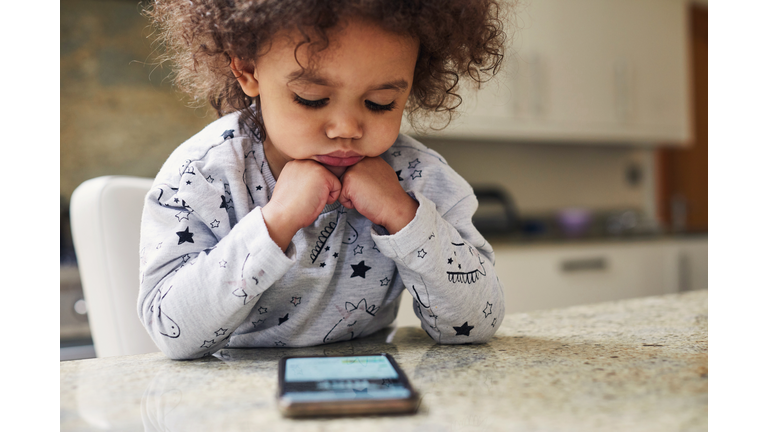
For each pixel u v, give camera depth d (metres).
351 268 0.70
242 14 0.54
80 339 1.82
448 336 0.65
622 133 2.70
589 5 2.60
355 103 0.55
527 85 2.45
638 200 3.20
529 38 2.46
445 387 0.45
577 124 2.58
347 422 0.38
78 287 1.82
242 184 0.65
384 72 0.53
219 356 0.61
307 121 0.56
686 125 2.86
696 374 0.48
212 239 0.63
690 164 3.24
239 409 0.41
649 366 0.51
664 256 2.50
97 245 0.93
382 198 0.62
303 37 0.50
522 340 0.65
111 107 2.28
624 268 2.40
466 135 2.41
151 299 0.59
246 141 0.68
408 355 0.59
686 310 0.81
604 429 0.36
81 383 0.48
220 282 0.56
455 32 0.60
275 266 0.56
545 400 0.42
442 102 0.76
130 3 2.29
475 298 0.64
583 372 0.49
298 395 0.39
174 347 0.57
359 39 0.51
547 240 2.31
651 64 2.75
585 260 2.32
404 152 0.74
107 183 0.94
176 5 0.68
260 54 0.56
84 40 2.24
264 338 0.68
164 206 0.62
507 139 2.70
